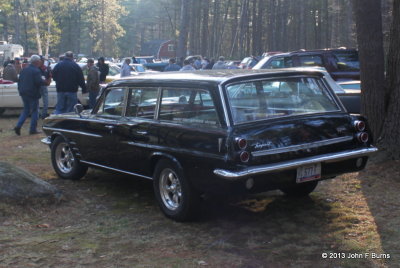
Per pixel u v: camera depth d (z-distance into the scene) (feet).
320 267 15.11
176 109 19.11
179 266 15.37
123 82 22.11
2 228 18.63
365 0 26.17
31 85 40.14
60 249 16.81
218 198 20.83
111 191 23.85
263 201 21.68
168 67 66.90
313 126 18.10
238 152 16.52
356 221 18.85
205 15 212.02
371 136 19.53
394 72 25.61
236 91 17.67
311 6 209.46
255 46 213.87
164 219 19.67
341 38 168.76
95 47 283.18
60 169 26.30
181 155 18.39
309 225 18.62
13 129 44.24
